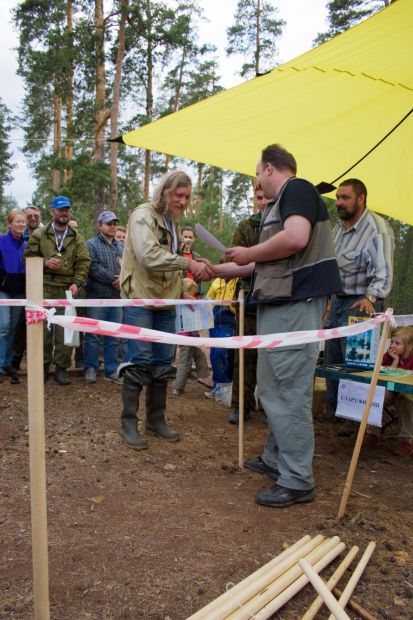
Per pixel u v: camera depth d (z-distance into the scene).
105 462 3.41
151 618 1.92
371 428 4.54
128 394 3.77
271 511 2.84
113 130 20.92
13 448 3.56
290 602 2.04
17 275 5.43
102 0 21.08
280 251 2.76
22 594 2.02
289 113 4.50
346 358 3.97
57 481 3.06
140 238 3.46
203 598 2.04
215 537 2.52
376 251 4.40
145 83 23.86
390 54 4.08
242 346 2.19
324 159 5.09
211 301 3.29
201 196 34.62
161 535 2.52
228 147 4.70
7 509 2.69
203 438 4.12
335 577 2.15
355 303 4.30
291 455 2.96
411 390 3.20
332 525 2.68
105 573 2.18
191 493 3.04
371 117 4.61
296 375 2.88
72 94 23.58
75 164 21.25
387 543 2.51
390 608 2.03
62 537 2.45
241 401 3.47
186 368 5.69
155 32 22.16
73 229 5.46
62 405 4.73
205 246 19.28
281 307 2.91
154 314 3.83
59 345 5.51
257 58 27.44
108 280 5.83
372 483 3.37
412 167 5.12
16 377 5.39
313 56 4.16
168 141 4.50
